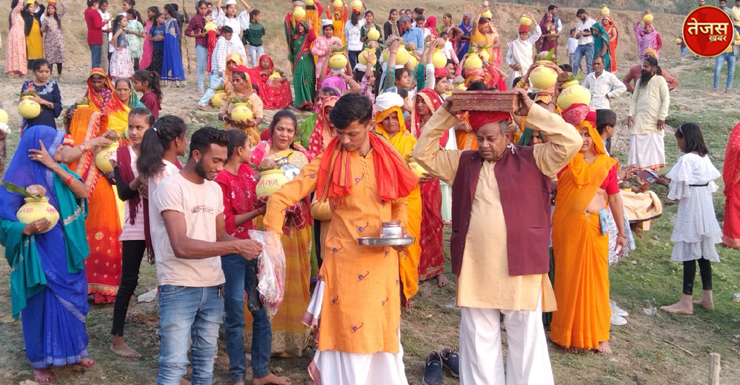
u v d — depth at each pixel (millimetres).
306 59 13680
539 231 4590
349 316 4270
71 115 7066
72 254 4984
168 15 15922
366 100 4152
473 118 4551
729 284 8336
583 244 5977
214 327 4406
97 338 5629
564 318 6125
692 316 7371
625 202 9164
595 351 6242
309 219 5680
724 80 19875
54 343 4887
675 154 13242
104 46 15641
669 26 31797
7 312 6016
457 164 4828
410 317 6598
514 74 16297
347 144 4199
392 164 4312
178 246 4035
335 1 15438
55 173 4957
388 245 4184
